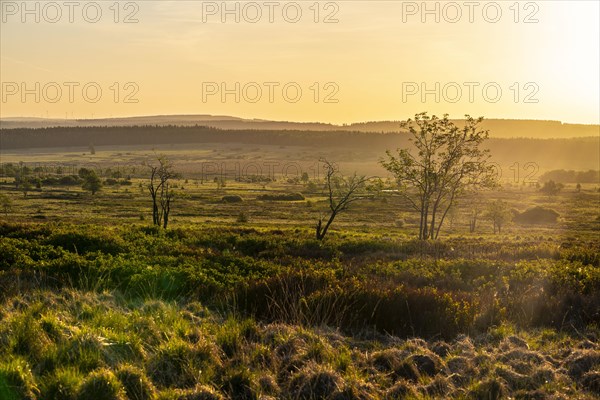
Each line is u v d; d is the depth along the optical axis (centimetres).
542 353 767
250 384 607
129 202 11256
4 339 666
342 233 5184
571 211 12350
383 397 602
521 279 1343
